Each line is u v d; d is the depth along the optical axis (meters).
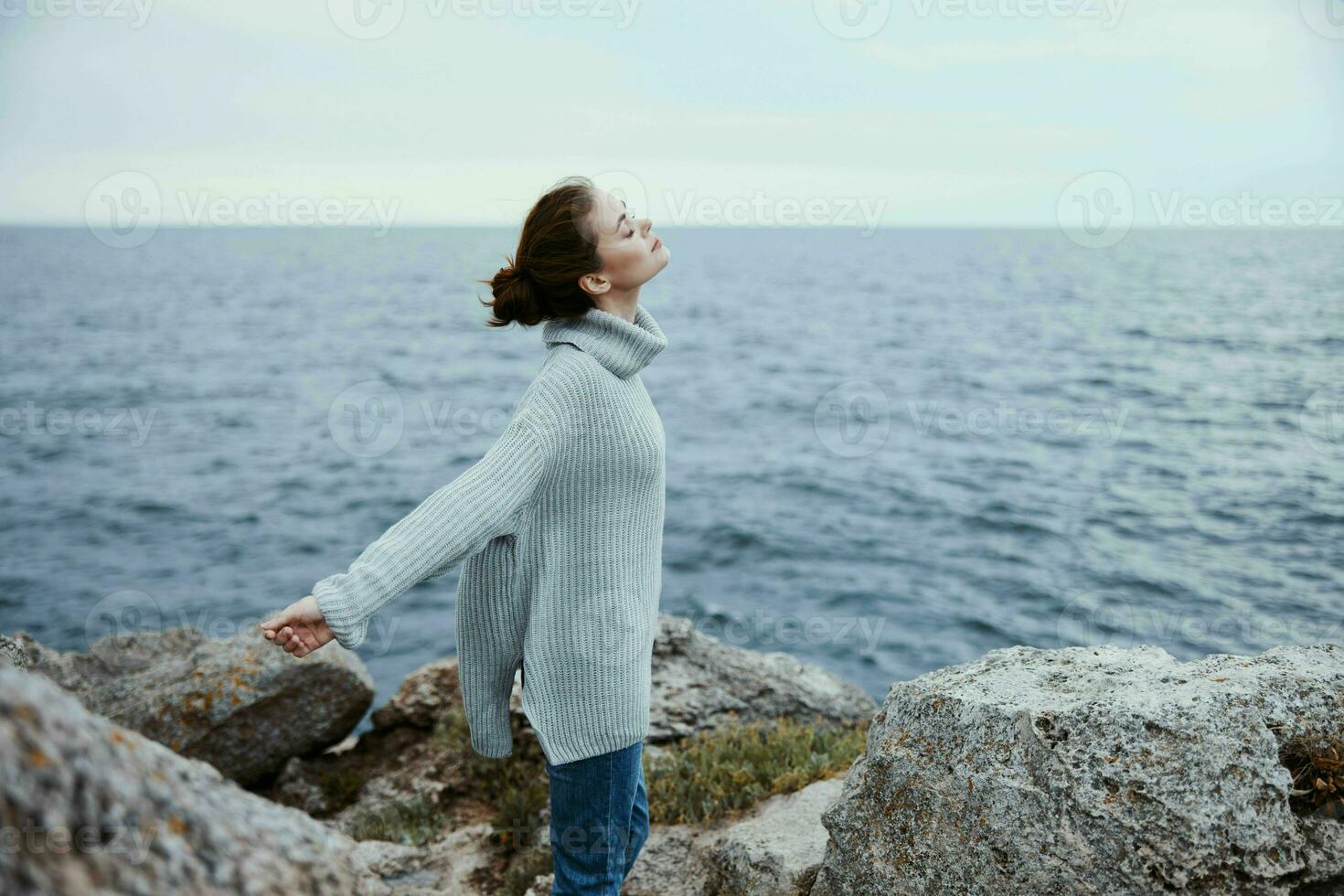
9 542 19.72
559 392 2.30
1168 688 2.40
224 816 1.43
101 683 6.20
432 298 109.81
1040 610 15.66
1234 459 26.53
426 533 2.09
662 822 4.25
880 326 71.88
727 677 5.65
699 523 20.91
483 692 2.55
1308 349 50.53
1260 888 2.10
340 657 5.73
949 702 2.59
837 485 24.75
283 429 34.28
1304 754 2.29
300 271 170.62
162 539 20.25
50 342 59.75
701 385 44.34
